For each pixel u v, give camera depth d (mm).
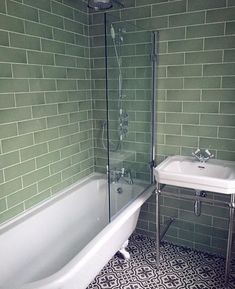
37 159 1957
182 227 2350
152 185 2330
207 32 1919
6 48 1616
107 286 1902
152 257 2221
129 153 2029
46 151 2033
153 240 2467
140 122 2135
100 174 2617
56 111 2090
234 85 1918
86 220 2416
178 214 2342
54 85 2037
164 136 2262
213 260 2176
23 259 1787
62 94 2133
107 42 1657
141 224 2520
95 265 1599
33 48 1811
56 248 2047
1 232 1658
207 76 1988
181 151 2223
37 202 2006
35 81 1857
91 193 2471
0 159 1664
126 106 1954
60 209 2109
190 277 1979
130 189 2051
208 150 2113
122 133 1933
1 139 1654
